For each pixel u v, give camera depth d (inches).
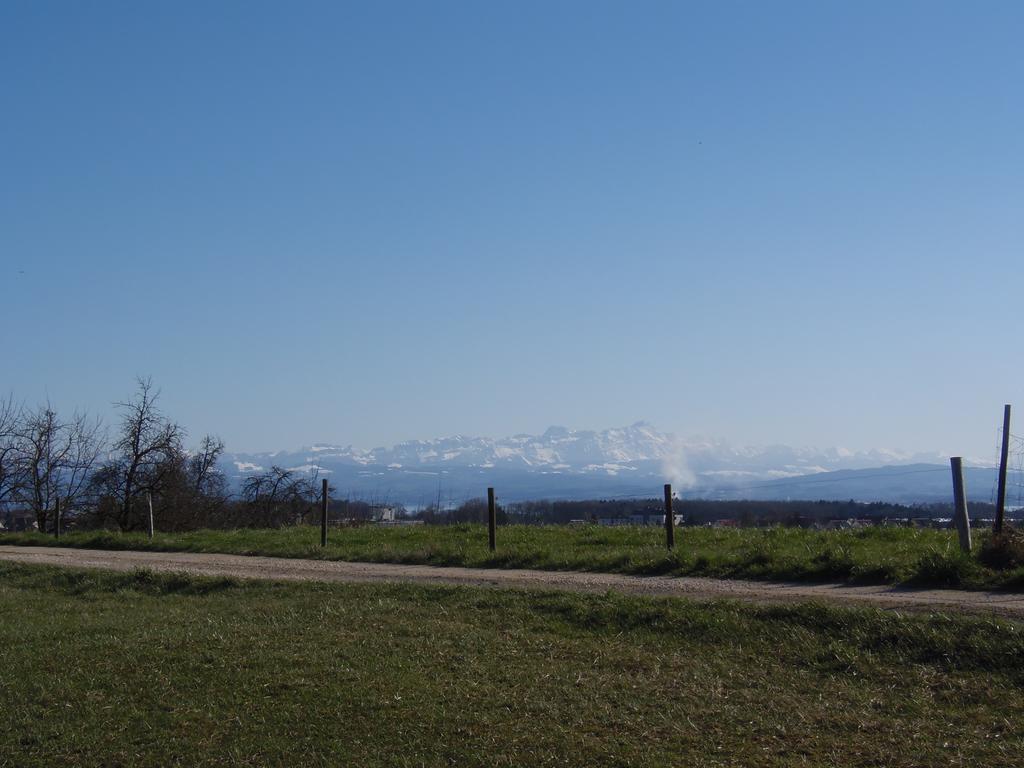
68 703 441.7
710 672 449.7
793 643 474.0
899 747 356.8
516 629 540.4
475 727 391.9
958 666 426.9
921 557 615.5
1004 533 627.8
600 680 443.5
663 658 472.4
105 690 457.7
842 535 835.4
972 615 476.4
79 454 1952.5
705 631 503.8
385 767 362.0
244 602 668.7
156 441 1924.2
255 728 402.3
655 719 393.7
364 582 707.4
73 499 1902.1
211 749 384.8
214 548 1039.0
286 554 954.7
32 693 457.7
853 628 474.3
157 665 488.4
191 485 2014.0
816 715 390.0
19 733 410.0
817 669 445.1
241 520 1990.7
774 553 697.6
